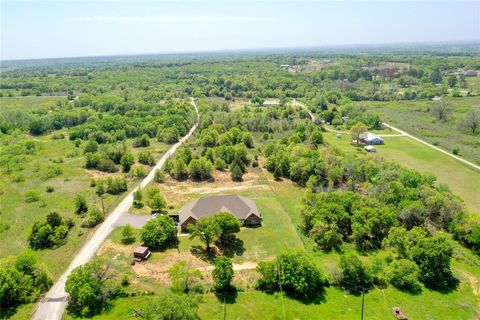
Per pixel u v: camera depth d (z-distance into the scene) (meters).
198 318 44.59
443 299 50.69
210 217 61.91
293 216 74.75
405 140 131.25
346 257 54.22
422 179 81.00
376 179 82.00
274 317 45.91
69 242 63.38
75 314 45.97
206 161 97.69
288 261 51.59
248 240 65.00
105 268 52.75
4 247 61.91
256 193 86.88
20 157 109.50
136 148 124.56
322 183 87.25
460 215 66.94
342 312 47.34
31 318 45.28
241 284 52.03
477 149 119.44
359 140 129.88
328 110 168.38
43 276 51.16
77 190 87.31
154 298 48.47
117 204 79.38
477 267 58.19
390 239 60.19
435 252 53.56
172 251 60.78
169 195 85.00
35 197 81.88
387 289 52.31
